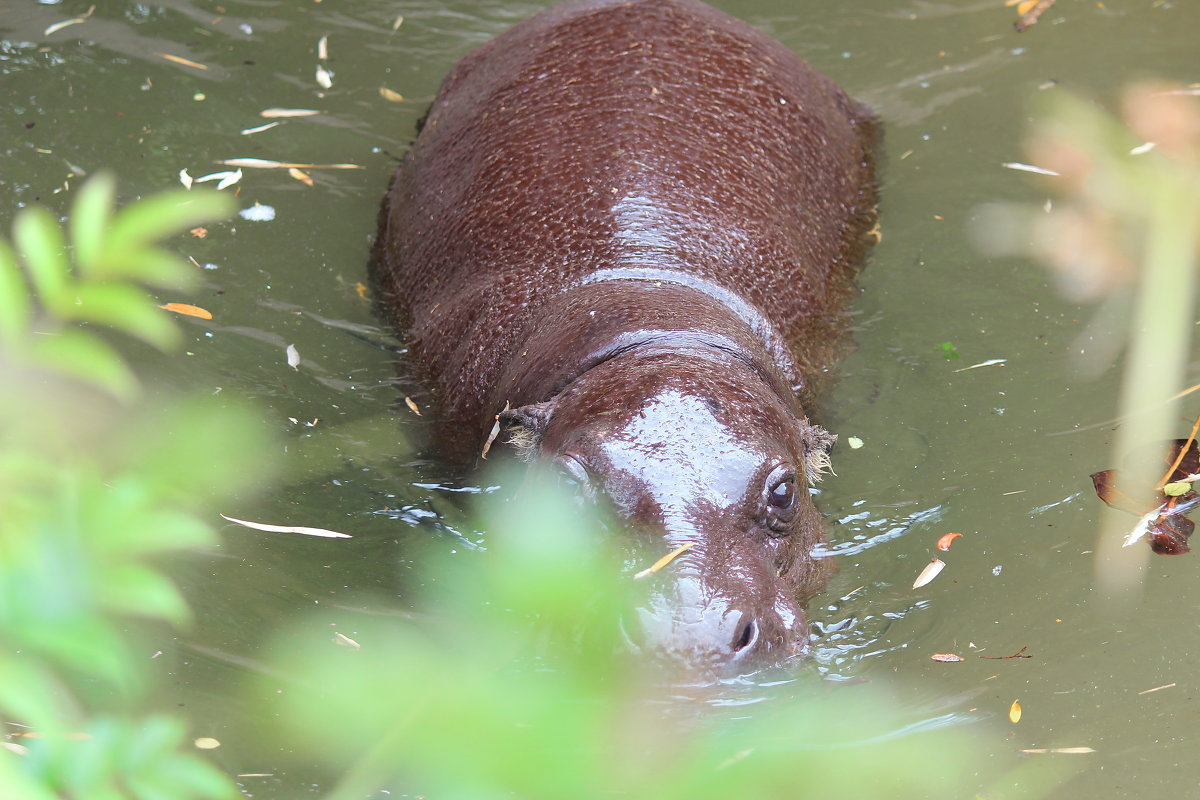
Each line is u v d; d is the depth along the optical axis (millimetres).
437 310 12500
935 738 7871
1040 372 12281
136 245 2650
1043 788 7512
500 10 18438
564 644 6910
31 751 2754
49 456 2725
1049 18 18359
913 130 16312
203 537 2584
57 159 14773
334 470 10953
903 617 9227
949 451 11242
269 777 7379
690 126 13188
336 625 8938
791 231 13023
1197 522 10016
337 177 15227
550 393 10336
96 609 2365
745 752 4945
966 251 14195
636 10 14672
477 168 13203
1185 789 7547
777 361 11328
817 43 17906
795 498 9039
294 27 17844
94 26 17344
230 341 12508
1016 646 8898
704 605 7738
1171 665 8633
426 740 2834
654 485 8477
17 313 2615
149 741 2869
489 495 10398
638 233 11945
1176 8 18547
